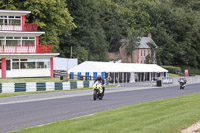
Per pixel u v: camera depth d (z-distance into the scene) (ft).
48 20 368.07
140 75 436.35
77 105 129.08
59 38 462.19
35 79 269.85
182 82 269.23
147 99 159.63
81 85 256.93
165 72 517.96
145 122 75.20
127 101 147.74
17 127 78.28
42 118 92.99
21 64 286.46
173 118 81.35
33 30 293.64
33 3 347.77
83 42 522.47
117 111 102.22
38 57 291.79
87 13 533.55
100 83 156.46
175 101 137.69
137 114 91.40
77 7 517.14
